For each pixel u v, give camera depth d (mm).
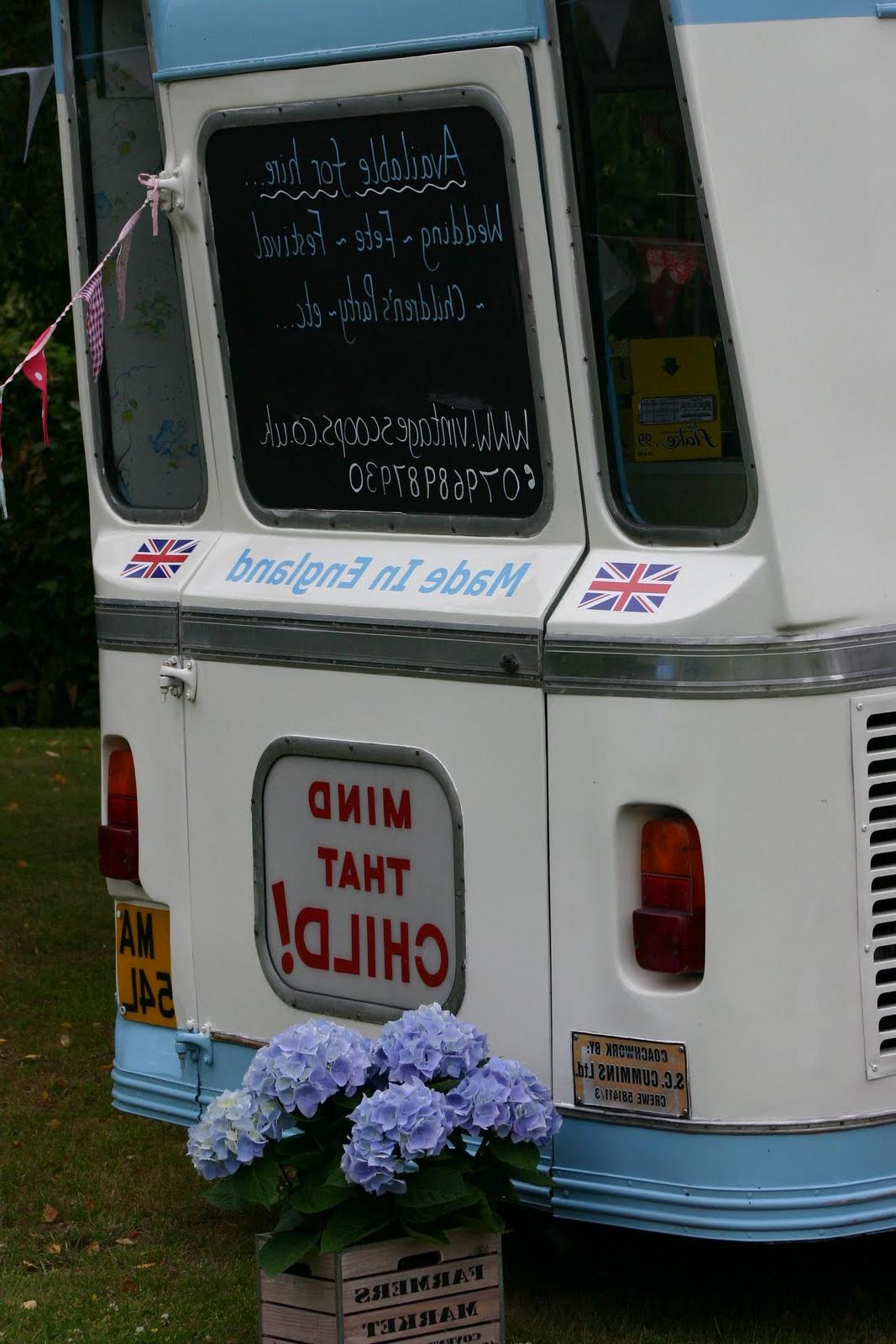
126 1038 5734
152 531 5668
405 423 5027
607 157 4539
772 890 4492
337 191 5008
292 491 5312
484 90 4656
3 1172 6258
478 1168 4555
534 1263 5496
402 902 5020
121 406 5770
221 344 5348
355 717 5047
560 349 4668
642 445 4633
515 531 4855
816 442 4453
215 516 5508
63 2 5680
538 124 4594
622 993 4652
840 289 4488
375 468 5117
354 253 5016
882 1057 4621
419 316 4926
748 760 4465
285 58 5008
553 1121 4602
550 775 4699
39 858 10359
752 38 4379
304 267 5129
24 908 9430
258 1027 5383
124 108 5758
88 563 14219
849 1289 5328
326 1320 4414
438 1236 4406
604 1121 4711
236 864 5371
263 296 5230
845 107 4488
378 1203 4418
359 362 5082
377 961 5098
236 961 5410
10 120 9359
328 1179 4398
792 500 4418
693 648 4469
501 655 4742
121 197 5773
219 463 5445
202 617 5355
